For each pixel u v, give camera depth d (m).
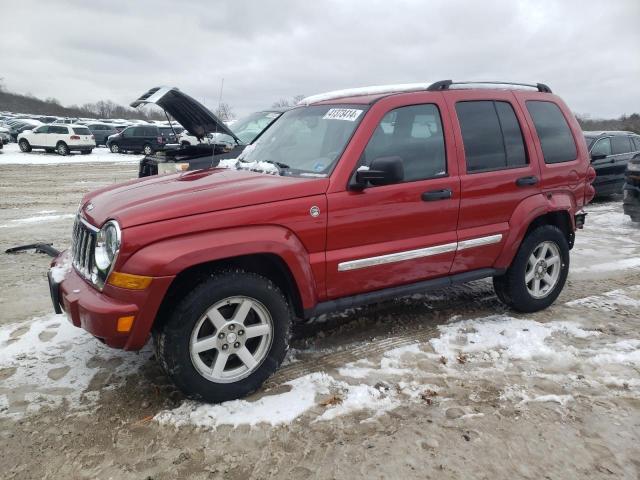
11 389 3.37
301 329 4.34
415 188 3.75
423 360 3.79
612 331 4.33
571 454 2.78
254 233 3.14
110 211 3.14
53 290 3.35
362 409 3.17
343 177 3.49
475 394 3.34
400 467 2.68
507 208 4.27
